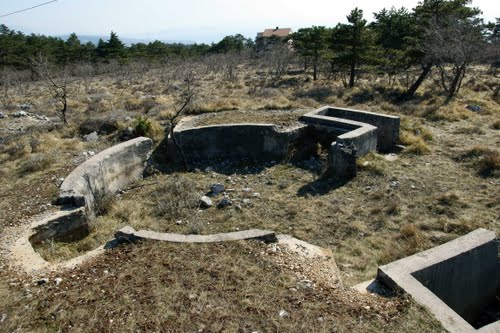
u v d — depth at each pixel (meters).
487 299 5.01
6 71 28.72
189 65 35.16
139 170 8.75
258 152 9.64
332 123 9.71
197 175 8.84
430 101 15.38
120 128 10.64
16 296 3.95
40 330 3.48
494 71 25.11
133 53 43.75
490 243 4.65
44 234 5.50
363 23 18.31
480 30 16.92
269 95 16.58
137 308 3.71
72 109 15.87
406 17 23.14
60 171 7.74
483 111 13.23
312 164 9.20
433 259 4.24
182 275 4.21
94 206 6.98
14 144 9.88
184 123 10.46
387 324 3.43
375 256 5.39
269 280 4.14
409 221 6.29
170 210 6.98
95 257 4.70
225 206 7.11
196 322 3.51
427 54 16.22
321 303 3.77
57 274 4.36
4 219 5.76
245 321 3.52
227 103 12.91
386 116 10.06
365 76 25.58
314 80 24.91
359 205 6.96
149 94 20.20
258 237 5.02
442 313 3.48
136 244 4.92
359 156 8.77
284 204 7.12
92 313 3.67
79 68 33.25
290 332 3.38
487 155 8.37
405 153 9.46
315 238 5.96
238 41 52.59
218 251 4.69
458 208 6.53
